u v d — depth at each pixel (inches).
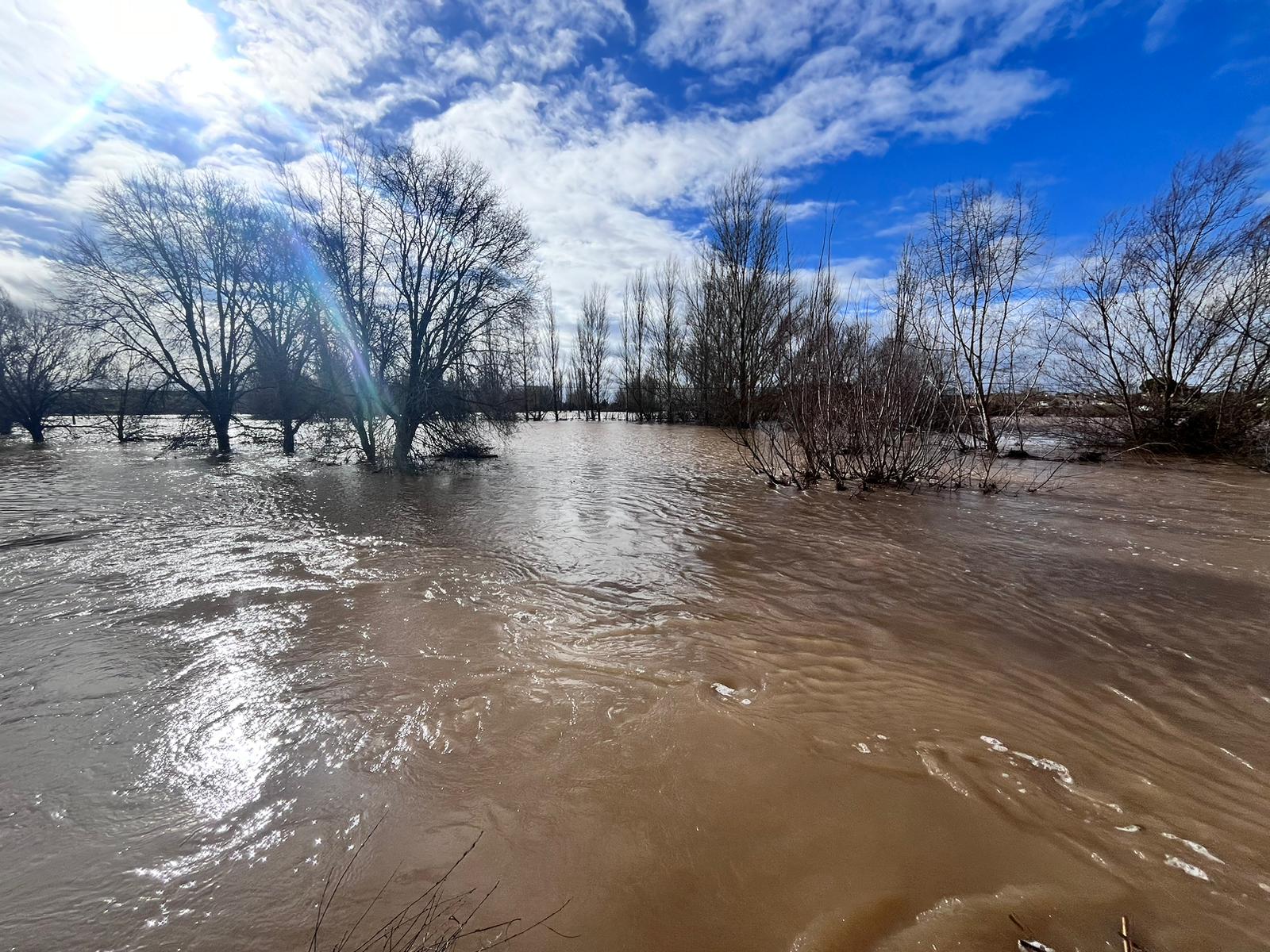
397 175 572.7
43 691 136.0
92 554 254.2
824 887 79.7
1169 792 97.0
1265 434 502.3
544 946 71.7
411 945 71.6
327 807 97.3
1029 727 117.4
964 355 598.9
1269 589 198.5
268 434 834.2
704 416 1471.5
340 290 587.5
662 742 113.4
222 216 696.4
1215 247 509.4
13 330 922.7
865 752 109.2
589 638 163.2
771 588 205.3
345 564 236.7
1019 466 514.6
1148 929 71.6
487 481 489.4
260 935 73.7
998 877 80.4
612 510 350.9
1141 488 400.8
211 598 196.7
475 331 620.1
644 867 83.8
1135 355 562.9
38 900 79.7
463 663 147.8
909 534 280.8
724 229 1168.8
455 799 98.7
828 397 429.7
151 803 99.1
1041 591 199.0
